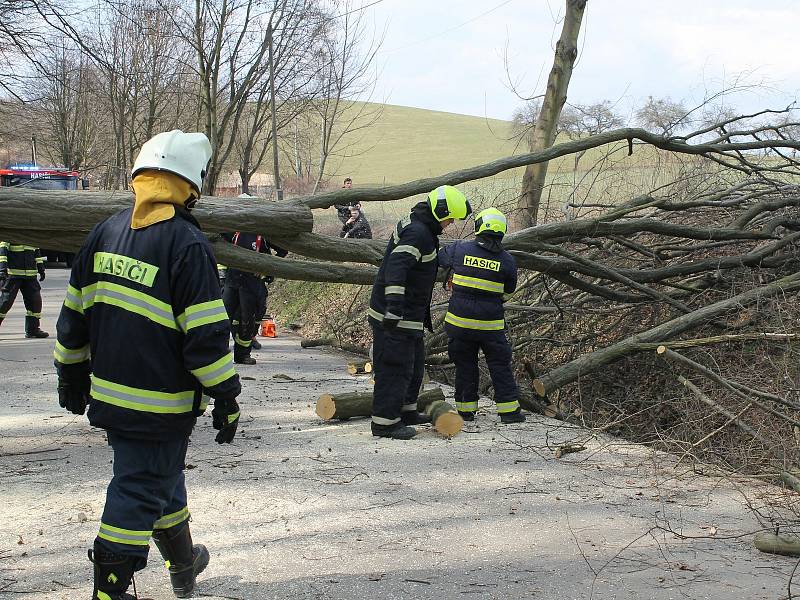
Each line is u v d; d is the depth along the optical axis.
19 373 9.12
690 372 7.99
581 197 11.58
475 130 81.12
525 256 8.80
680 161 11.40
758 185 11.09
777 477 5.51
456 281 7.28
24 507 4.78
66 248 6.83
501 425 7.28
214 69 23.66
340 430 6.95
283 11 24.66
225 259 7.61
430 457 6.12
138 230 3.12
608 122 12.95
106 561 3.04
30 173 28.05
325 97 27.89
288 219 7.54
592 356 7.96
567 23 13.20
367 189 8.53
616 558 4.15
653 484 5.52
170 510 3.39
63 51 21.69
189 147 3.20
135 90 31.27
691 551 4.28
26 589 3.64
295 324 14.41
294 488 5.27
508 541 4.38
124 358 3.06
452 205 6.50
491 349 7.31
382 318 6.67
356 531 4.50
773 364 6.85
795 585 3.82
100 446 6.14
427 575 3.89
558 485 5.47
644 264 10.21
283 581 3.79
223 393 3.09
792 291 8.22
